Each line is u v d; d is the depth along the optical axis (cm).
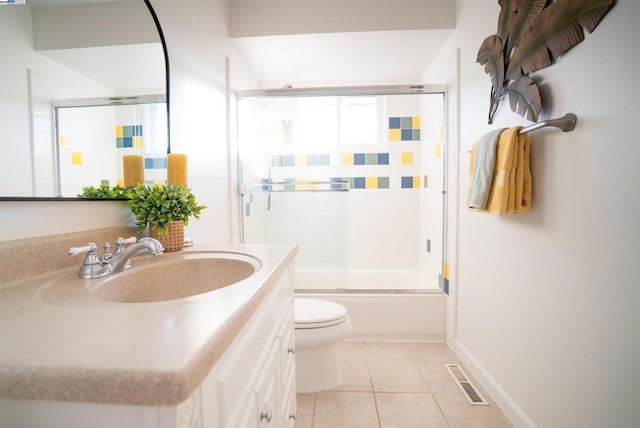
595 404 92
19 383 35
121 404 35
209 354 40
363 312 211
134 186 111
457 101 190
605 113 87
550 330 111
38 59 75
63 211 85
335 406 146
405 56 237
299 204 248
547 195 112
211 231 174
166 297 92
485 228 158
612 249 86
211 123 174
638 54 78
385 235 297
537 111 114
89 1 91
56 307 54
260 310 72
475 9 169
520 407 129
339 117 296
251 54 230
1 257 65
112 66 100
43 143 77
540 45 111
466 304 181
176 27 137
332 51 227
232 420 54
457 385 162
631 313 81
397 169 294
